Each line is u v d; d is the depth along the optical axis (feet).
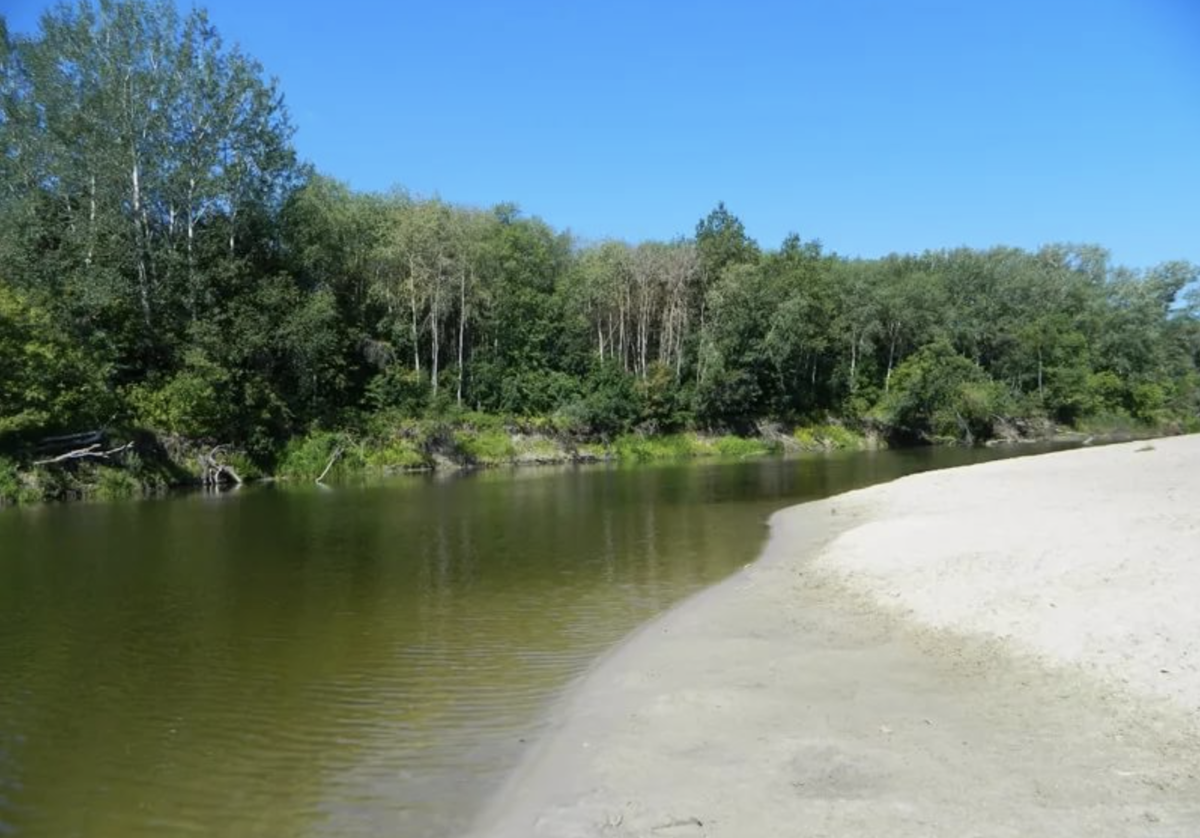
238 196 154.61
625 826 22.75
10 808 26.00
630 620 47.67
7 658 41.42
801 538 73.10
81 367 120.98
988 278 316.40
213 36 151.64
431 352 207.10
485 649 42.37
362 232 193.67
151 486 125.29
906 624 41.75
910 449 238.27
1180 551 43.09
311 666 39.88
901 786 23.99
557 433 201.46
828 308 256.52
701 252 257.14
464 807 25.22
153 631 46.16
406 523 88.12
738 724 29.76
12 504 107.04
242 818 25.13
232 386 143.54
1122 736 26.55
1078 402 285.02
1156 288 350.23
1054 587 41.93
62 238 138.82
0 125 141.59
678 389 233.35
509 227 238.89
